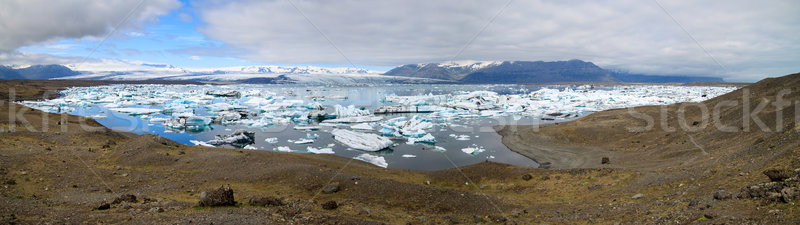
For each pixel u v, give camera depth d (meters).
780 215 10.46
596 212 16.80
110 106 98.62
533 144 45.06
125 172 24.89
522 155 40.59
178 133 60.34
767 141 22.47
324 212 16.44
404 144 49.34
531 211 18.64
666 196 17.22
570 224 15.55
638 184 21.09
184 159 29.11
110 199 16.92
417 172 30.14
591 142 42.94
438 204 19.31
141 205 15.59
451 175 28.17
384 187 21.41
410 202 19.47
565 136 46.22
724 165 20.91
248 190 21.22
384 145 45.97
